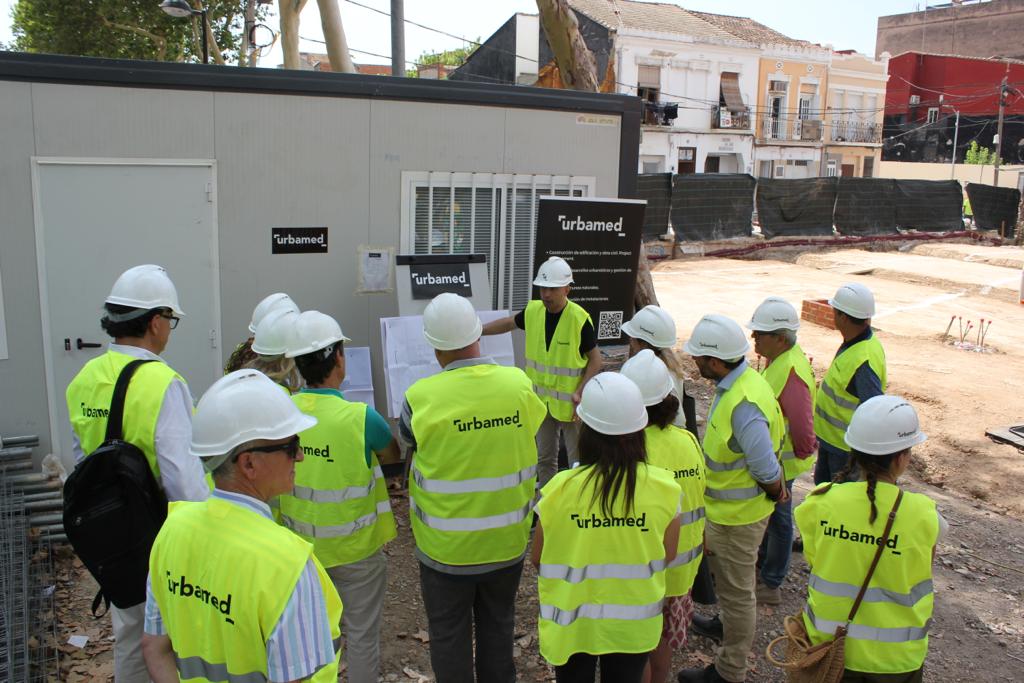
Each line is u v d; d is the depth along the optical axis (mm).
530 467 3588
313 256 6438
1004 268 22875
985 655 4680
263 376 2254
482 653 3693
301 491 3506
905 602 2961
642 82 37562
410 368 6262
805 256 24797
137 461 3076
